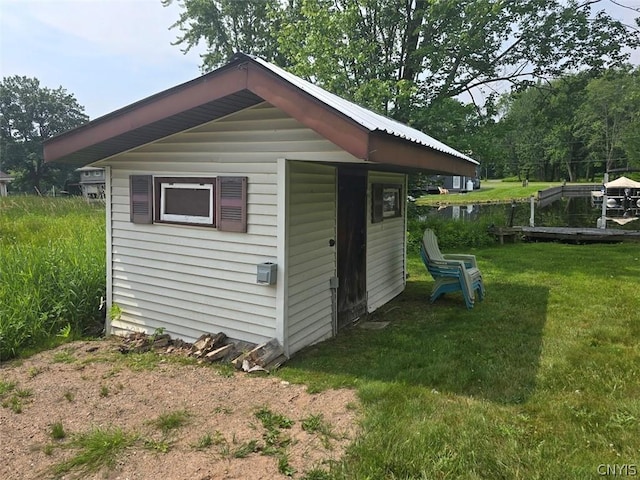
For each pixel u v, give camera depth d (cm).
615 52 1259
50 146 439
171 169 453
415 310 599
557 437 265
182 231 452
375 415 292
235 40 1833
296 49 1331
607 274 785
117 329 505
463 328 504
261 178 402
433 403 310
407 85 1182
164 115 377
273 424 287
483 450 249
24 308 465
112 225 500
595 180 4684
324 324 476
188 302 455
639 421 282
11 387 351
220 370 382
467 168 597
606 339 452
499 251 1088
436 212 2039
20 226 995
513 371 370
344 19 1238
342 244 514
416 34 1255
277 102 327
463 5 1212
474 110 1246
